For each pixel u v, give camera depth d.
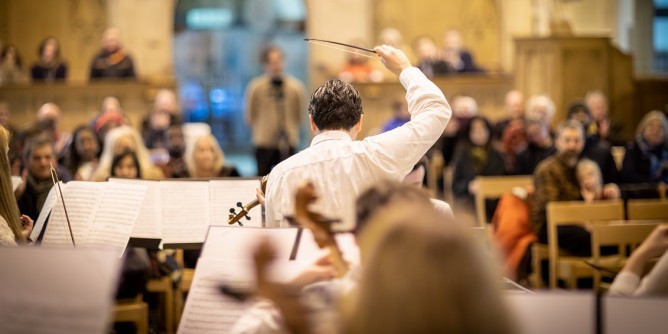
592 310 3.06
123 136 9.02
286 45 21.02
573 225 8.91
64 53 17.84
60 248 3.25
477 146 11.84
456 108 12.87
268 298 2.56
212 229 4.15
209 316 3.99
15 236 5.07
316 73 17.42
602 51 15.67
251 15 20.94
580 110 11.42
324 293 2.85
